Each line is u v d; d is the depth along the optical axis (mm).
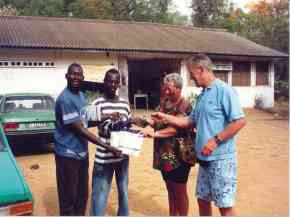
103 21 23406
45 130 8422
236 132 3426
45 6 41938
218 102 3488
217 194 3539
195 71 3598
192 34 24094
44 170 7477
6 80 16672
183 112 4098
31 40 16875
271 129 13422
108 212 5195
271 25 33312
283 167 7715
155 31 23141
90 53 18047
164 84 4137
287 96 25750
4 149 4539
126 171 4191
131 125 4215
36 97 9203
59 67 17484
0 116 8258
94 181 4086
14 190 3529
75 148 3971
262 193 6066
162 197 5898
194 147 4051
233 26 41031
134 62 23562
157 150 4211
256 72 22000
